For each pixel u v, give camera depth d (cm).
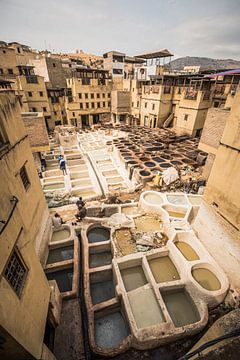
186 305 789
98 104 3925
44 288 585
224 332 504
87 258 923
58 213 1270
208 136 1438
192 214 1236
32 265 521
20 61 4231
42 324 521
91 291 884
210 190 897
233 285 777
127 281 876
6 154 654
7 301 371
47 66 3684
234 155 745
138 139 2734
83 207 1180
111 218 1180
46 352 507
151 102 3297
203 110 2580
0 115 666
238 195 742
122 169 2017
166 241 1044
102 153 2470
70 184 1631
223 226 831
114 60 4634
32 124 1516
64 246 1021
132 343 649
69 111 3669
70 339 653
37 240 857
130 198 1473
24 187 798
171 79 3195
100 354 618
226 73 2031
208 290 767
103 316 775
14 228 440
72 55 6962
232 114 739
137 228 1130
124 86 4003
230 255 796
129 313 698
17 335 384
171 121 3306
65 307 738
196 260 866
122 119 4234
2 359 419
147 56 4128
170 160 1988
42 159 2033
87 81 3650
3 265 377
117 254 959
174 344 663
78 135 3309
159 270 908
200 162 1903
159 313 733
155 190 1505
